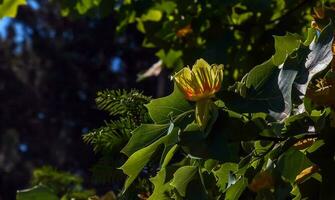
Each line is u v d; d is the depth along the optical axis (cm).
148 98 320
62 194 366
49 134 2848
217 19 475
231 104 239
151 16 513
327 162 253
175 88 247
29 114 2897
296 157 255
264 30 473
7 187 2834
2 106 2897
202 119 237
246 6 449
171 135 244
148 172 307
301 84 237
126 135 316
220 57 467
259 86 240
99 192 804
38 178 373
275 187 252
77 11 528
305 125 250
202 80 240
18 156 2859
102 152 321
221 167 262
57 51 2925
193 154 235
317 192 258
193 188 251
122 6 523
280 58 257
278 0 477
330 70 254
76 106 2847
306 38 266
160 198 267
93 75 2919
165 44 505
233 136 237
